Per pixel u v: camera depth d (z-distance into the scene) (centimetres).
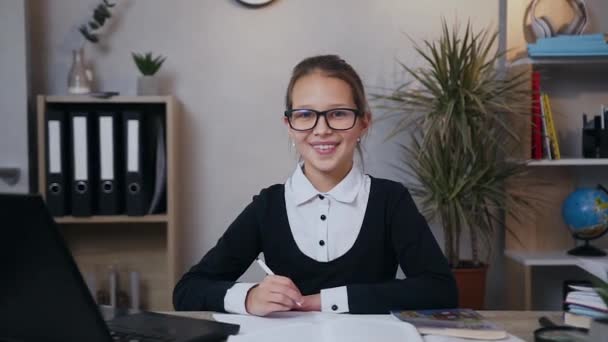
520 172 235
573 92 261
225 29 257
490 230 240
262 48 258
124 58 254
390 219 134
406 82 258
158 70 255
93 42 251
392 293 114
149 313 104
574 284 101
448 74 229
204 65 257
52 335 79
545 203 256
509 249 256
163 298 254
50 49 252
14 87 231
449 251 233
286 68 259
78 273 73
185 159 258
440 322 96
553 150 237
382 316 108
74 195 222
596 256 235
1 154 232
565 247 257
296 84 134
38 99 224
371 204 135
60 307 76
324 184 136
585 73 260
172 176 230
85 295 74
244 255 138
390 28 258
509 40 252
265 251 138
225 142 260
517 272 244
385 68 259
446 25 250
